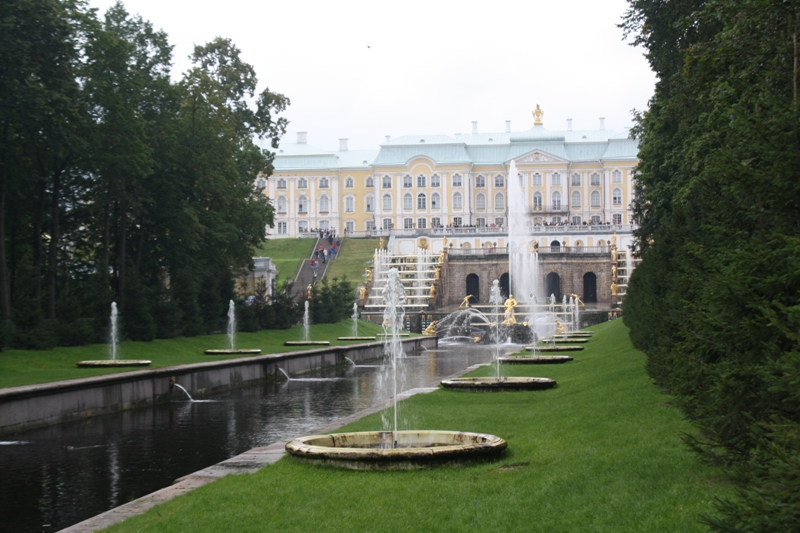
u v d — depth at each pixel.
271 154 72.50
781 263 9.74
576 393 25.84
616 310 95.69
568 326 92.25
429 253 128.25
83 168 47.19
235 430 26.91
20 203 47.31
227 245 60.78
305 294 87.69
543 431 18.77
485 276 117.44
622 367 29.98
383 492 13.27
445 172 162.38
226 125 58.75
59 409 28.03
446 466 15.05
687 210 25.72
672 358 14.65
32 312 39.69
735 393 9.73
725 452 11.32
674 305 19.00
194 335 53.25
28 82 38.59
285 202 169.75
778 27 20.75
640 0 37.16
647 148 47.75
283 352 49.91
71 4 47.06
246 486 14.16
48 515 16.64
